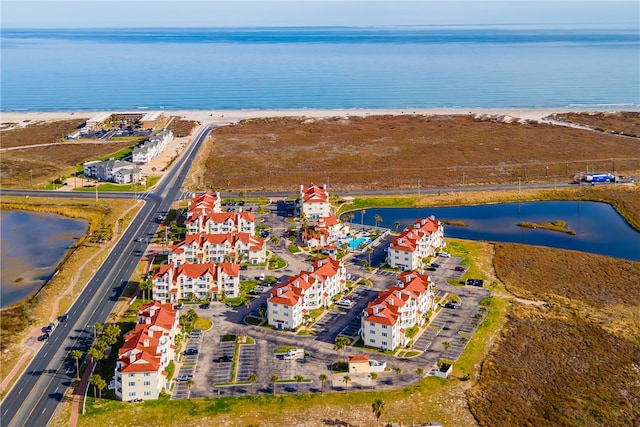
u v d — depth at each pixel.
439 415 170.38
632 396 179.12
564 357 199.50
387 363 196.00
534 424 166.00
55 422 167.38
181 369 193.00
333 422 167.50
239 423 167.00
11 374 190.25
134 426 165.75
